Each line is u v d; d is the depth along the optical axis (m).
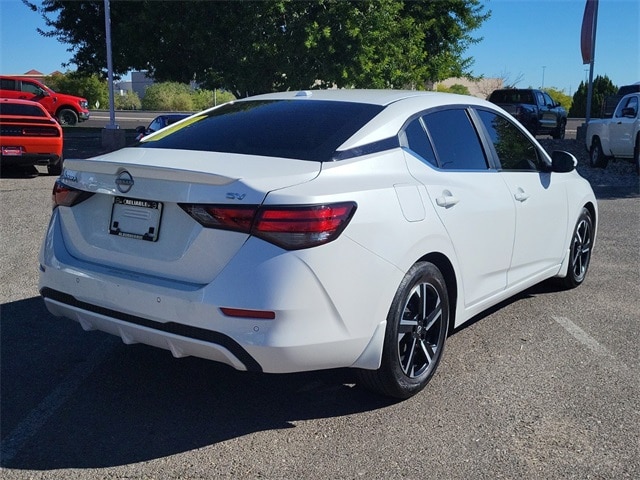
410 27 20.86
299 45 18.50
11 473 3.10
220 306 3.16
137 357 4.48
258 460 3.24
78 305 3.68
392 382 3.71
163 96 56.84
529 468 3.18
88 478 3.06
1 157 13.47
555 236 5.51
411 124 4.14
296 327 3.20
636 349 4.74
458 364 4.42
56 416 3.65
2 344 4.65
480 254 4.39
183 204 3.30
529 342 4.85
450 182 4.15
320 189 3.32
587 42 23.69
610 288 6.28
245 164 3.51
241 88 19.86
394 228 3.57
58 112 32.03
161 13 18.95
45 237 3.96
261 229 3.17
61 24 22.25
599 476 3.12
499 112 5.10
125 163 3.46
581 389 4.06
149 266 3.44
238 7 18.59
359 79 19.23
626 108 15.71
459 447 3.37
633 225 9.56
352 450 3.33
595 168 17.19
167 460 3.23
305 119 4.05
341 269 3.30
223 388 4.04
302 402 3.87
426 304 3.93
